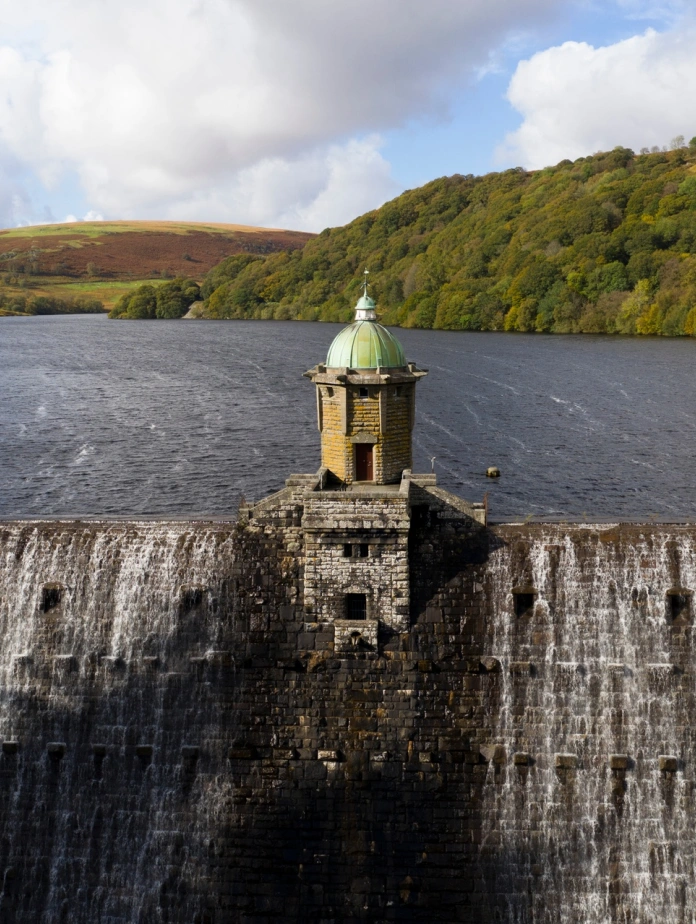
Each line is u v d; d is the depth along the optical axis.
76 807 54.72
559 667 53.19
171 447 128.50
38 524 59.09
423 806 52.16
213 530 57.53
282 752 53.62
